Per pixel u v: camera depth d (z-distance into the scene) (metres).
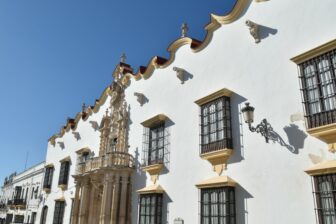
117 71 22.69
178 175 14.35
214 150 12.40
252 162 11.01
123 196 17.23
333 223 8.34
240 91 12.13
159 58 18.16
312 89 9.69
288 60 10.61
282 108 10.43
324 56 9.51
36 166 41.22
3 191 58.66
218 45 13.73
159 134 16.47
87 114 26.58
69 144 28.86
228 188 11.31
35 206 36.12
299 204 9.28
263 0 11.98
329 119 9.03
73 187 25.62
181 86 15.55
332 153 8.82
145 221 15.19
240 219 10.90
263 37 11.70
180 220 13.55
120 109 20.81
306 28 10.27
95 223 20.16
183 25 16.30
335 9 9.57
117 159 17.86
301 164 9.51
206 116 13.34
